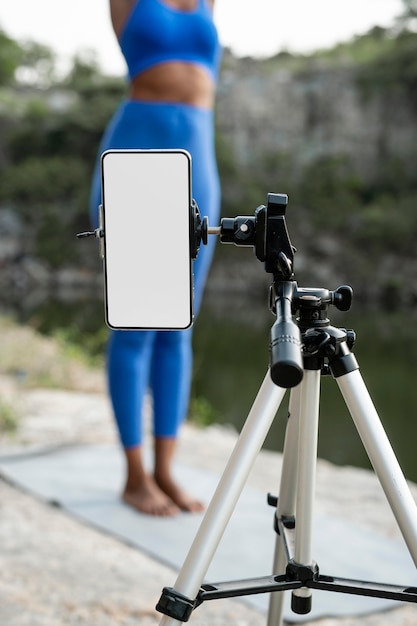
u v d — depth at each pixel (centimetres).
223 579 212
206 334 1722
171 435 279
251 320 2156
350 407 95
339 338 96
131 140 259
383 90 3869
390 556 232
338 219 3522
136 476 274
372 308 2916
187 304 96
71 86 4600
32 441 375
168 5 260
